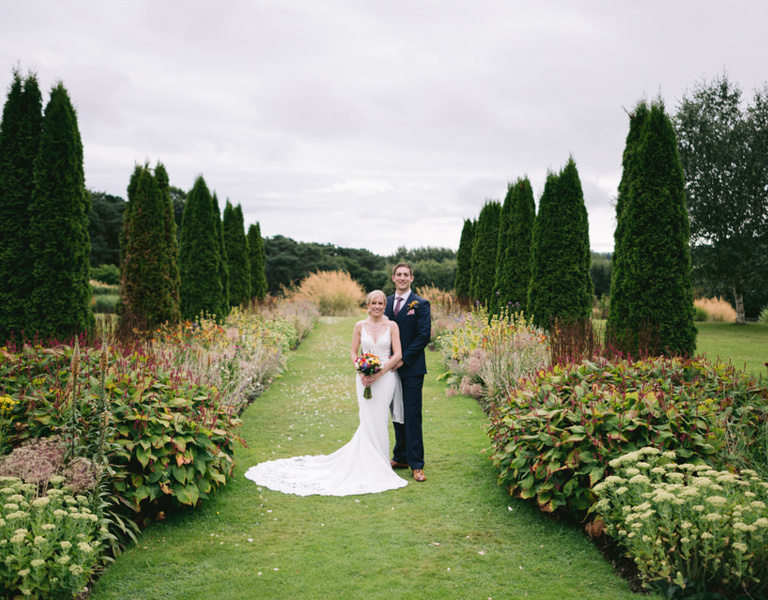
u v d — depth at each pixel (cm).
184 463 328
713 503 225
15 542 212
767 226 1847
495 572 272
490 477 414
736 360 955
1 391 352
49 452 281
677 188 595
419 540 311
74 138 650
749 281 1859
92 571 247
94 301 2059
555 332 666
